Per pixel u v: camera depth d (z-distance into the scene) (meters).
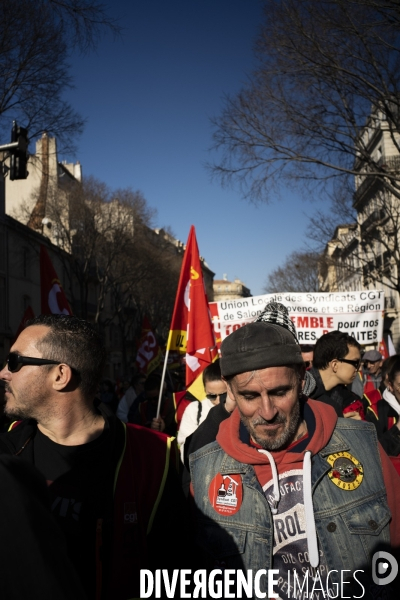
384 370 3.85
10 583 1.09
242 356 1.87
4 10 11.28
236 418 2.12
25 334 2.11
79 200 29.98
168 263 38.94
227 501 1.98
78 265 30.36
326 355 3.86
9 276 30.28
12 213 37.75
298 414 1.95
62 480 1.99
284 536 1.91
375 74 11.68
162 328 49.28
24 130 9.51
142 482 2.07
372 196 21.80
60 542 1.20
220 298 133.25
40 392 2.04
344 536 1.88
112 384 14.90
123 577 1.93
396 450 2.96
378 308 7.94
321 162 12.23
